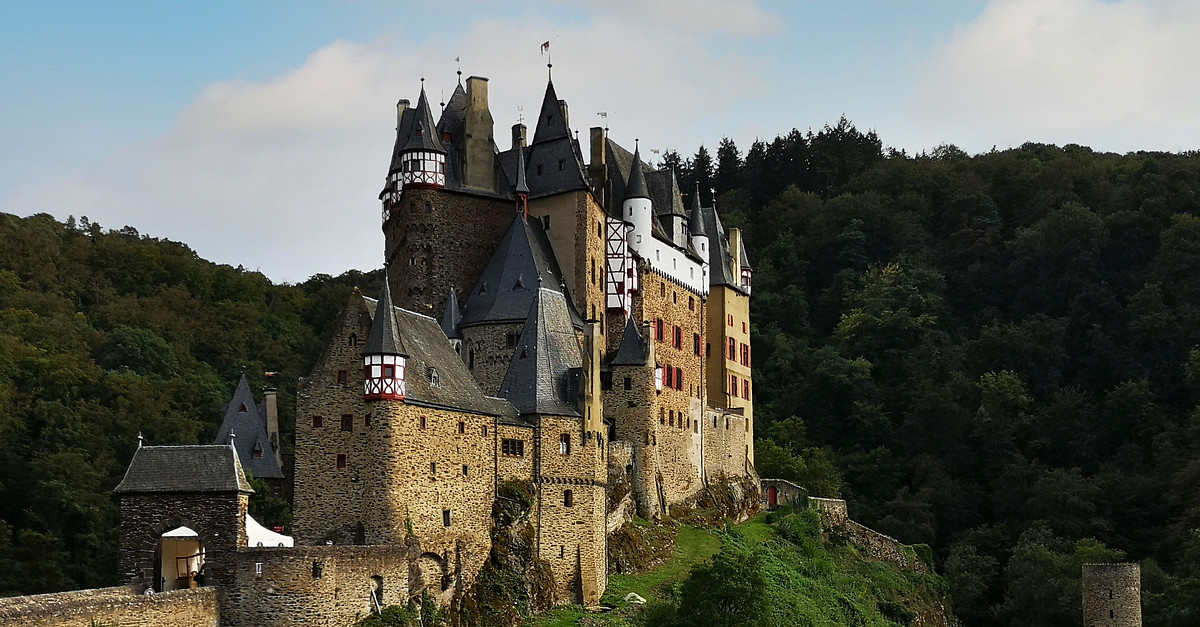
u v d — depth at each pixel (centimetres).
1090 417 16562
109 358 14900
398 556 7994
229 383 15988
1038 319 18188
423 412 8494
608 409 11194
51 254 17700
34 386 12950
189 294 18512
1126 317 17988
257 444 10700
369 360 8331
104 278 18012
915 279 19575
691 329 13062
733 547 11412
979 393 17012
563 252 11531
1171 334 17375
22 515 11275
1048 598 12938
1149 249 19262
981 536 14812
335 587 7475
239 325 17925
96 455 12144
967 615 13638
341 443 8356
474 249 11475
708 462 12925
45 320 15162
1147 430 16138
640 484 11038
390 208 11575
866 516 15600
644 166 13488
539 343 9831
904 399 17588
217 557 7262
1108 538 14588
